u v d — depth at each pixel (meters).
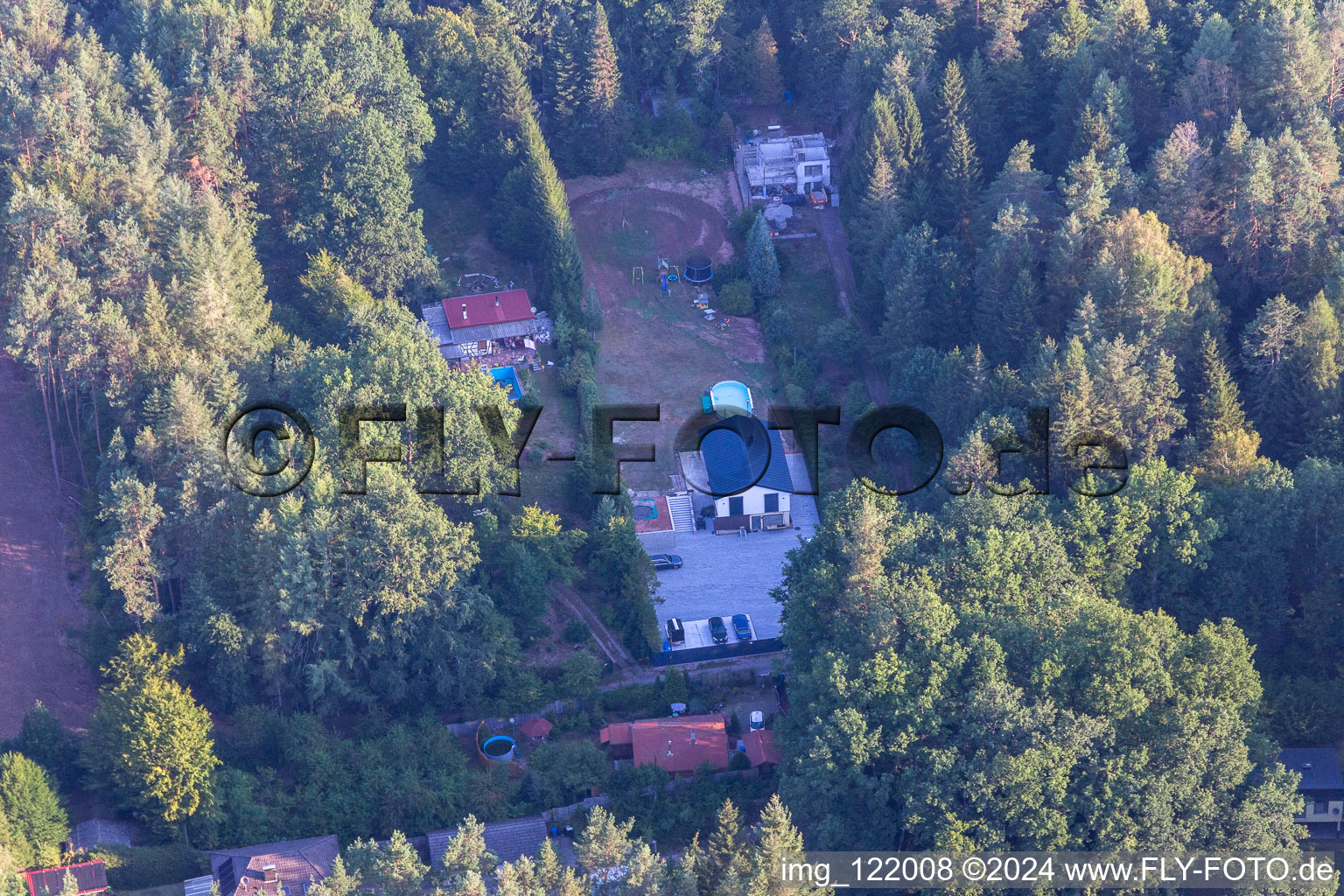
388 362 104.81
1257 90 127.12
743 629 106.69
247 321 111.12
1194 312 107.19
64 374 106.38
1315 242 111.81
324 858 84.06
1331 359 101.69
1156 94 132.25
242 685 95.12
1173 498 92.69
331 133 131.50
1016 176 122.75
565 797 92.38
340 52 138.50
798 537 97.44
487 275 140.62
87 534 103.06
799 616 90.50
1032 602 88.00
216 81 132.00
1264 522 93.19
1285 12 125.25
